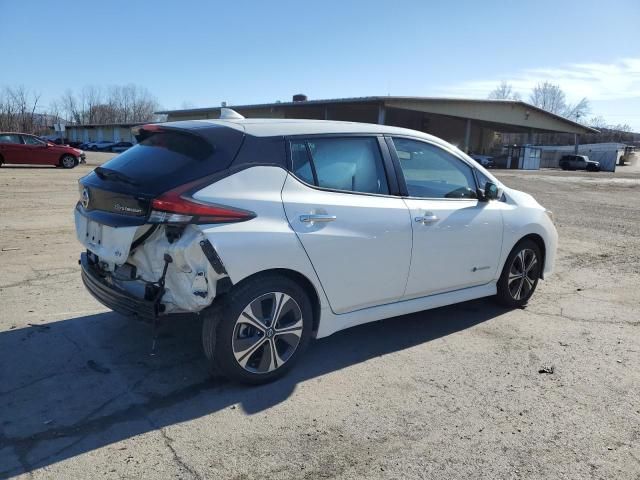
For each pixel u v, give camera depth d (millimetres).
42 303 4895
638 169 60250
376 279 3900
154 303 3174
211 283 3113
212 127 3438
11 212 9984
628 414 3336
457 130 51281
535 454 2883
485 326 4816
